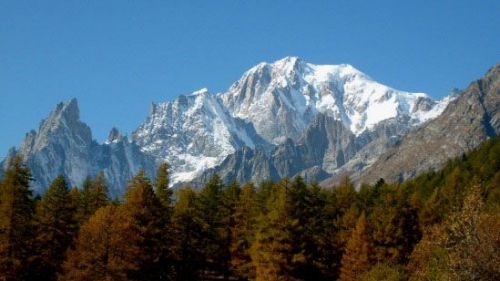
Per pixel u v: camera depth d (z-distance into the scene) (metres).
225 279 84.62
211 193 88.31
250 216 84.88
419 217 84.12
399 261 75.62
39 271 77.44
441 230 38.19
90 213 87.44
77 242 73.19
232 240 84.50
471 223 32.78
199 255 81.62
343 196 96.75
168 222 75.88
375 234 79.25
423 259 48.03
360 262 74.56
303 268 71.50
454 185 103.81
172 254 78.25
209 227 83.62
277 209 72.44
